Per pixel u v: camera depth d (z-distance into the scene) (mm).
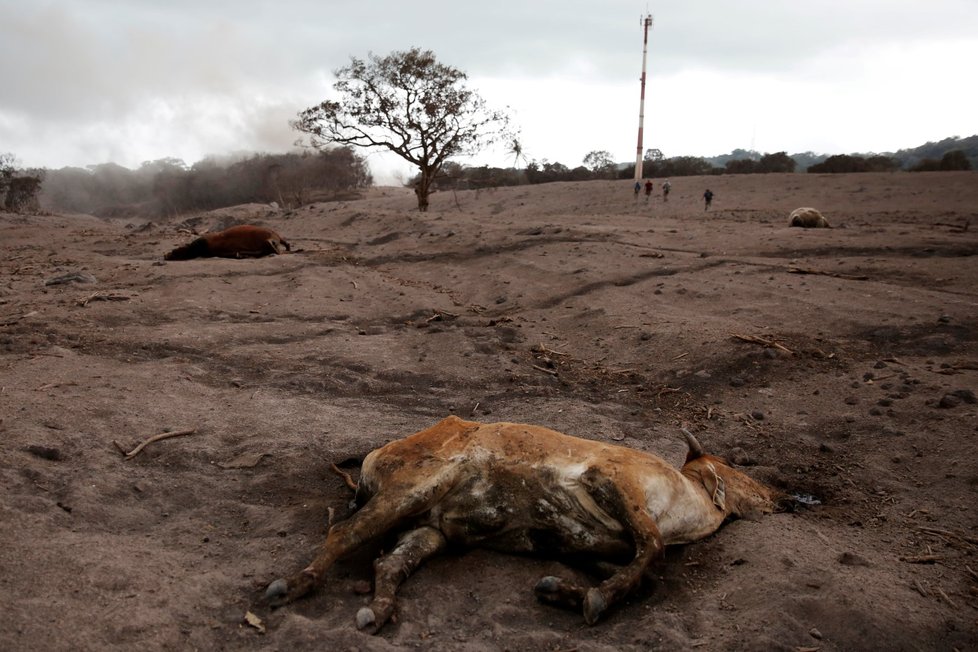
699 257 16125
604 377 9531
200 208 100625
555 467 4801
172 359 9312
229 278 14852
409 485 4730
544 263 16125
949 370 8875
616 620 4410
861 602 4414
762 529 5418
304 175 85188
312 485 6113
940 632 4301
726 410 8336
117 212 110438
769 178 53781
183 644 3922
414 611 4344
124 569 4445
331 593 4512
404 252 19078
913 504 6090
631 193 53594
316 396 8398
